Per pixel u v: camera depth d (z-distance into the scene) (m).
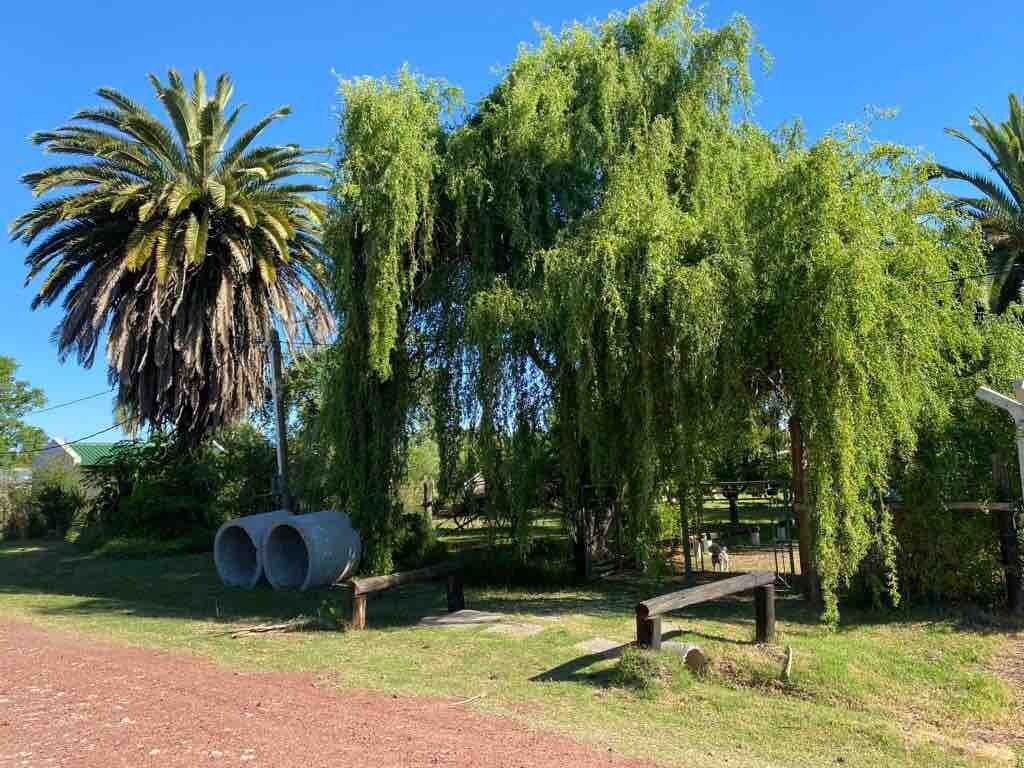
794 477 11.43
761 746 6.12
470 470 13.89
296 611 12.88
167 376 21.45
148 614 13.04
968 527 10.04
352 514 13.88
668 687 7.31
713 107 13.73
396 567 16.52
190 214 20.45
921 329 9.80
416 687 7.60
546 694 7.34
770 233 10.21
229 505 25.47
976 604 10.12
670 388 10.74
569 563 15.48
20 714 6.10
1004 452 10.04
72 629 11.41
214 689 7.16
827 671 7.51
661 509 11.59
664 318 10.73
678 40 13.89
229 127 22.17
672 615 10.74
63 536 31.89
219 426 23.80
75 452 50.12
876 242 9.80
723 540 19.73
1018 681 7.77
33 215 20.20
